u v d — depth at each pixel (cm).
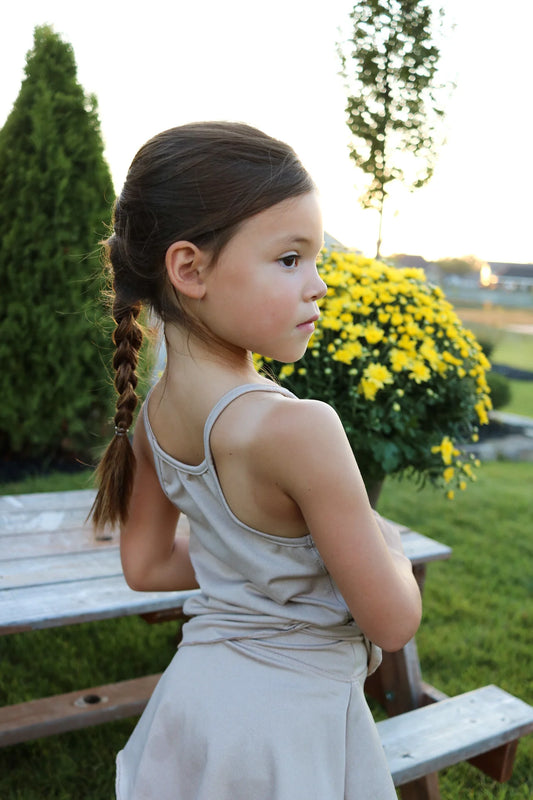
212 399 83
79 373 453
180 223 79
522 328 1838
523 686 242
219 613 91
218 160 79
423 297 210
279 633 87
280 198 78
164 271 84
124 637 269
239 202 77
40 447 475
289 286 80
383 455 191
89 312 440
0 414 455
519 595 319
